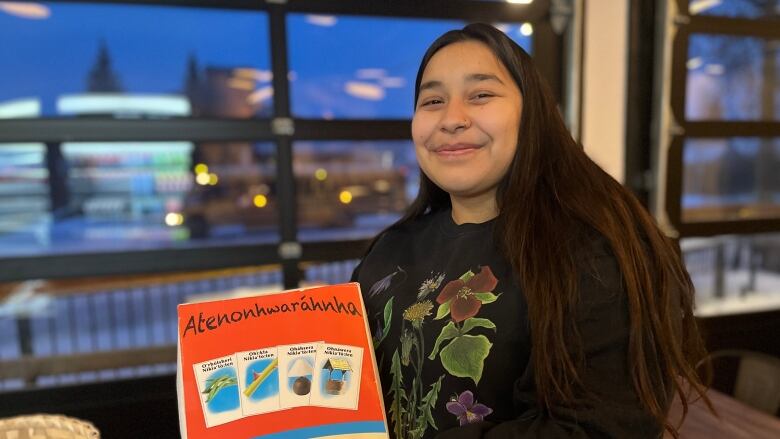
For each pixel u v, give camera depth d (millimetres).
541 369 604
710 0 2436
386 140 2340
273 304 744
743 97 2574
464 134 710
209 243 2229
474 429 612
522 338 659
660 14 2375
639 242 654
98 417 2166
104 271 2104
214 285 3121
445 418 671
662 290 638
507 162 722
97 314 3340
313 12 2172
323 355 705
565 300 612
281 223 2283
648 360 605
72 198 2230
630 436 568
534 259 645
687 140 2492
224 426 637
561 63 2389
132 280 2832
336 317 743
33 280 2031
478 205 785
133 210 2338
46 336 3137
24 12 1946
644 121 2465
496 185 758
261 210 2361
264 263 2283
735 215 2668
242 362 684
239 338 702
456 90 721
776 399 1436
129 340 3146
